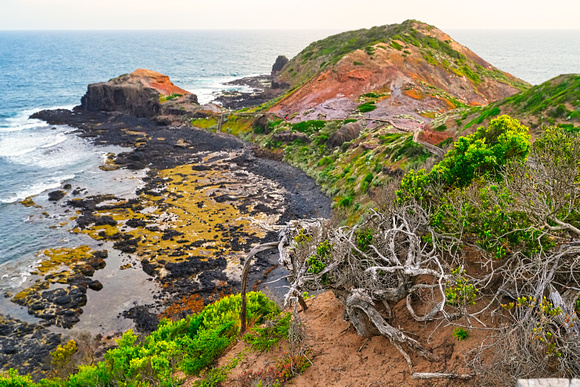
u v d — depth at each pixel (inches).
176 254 1416.1
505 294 428.1
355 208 1720.0
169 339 761.0
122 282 1264.8
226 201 1898.4
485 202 519.5
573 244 398.0
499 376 358.6
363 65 3836.1
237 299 848.9
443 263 533.0
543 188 468.8
